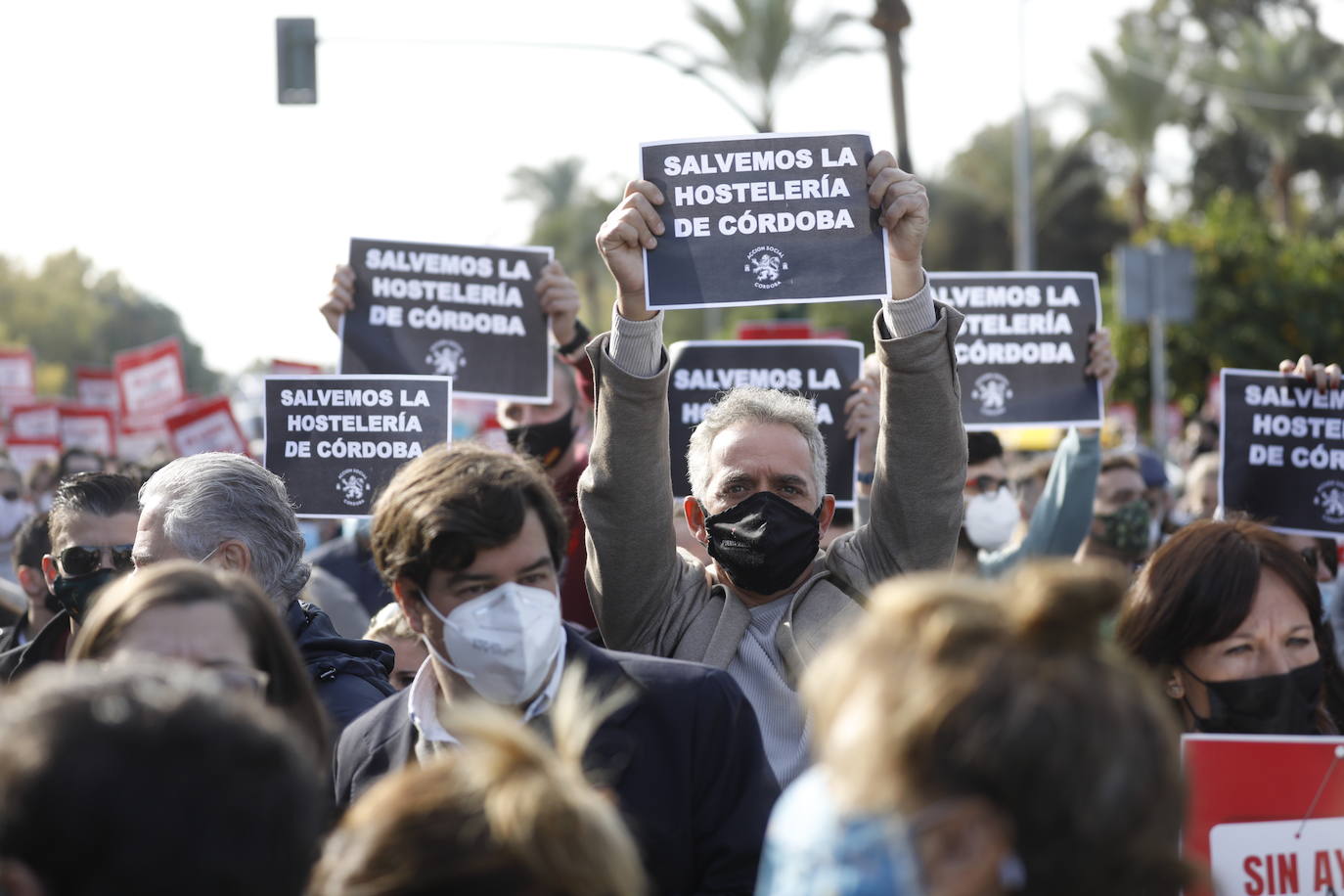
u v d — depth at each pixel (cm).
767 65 2855
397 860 176
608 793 238
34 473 1104
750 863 274
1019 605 161
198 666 239
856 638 167
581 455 597
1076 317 593
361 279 562
